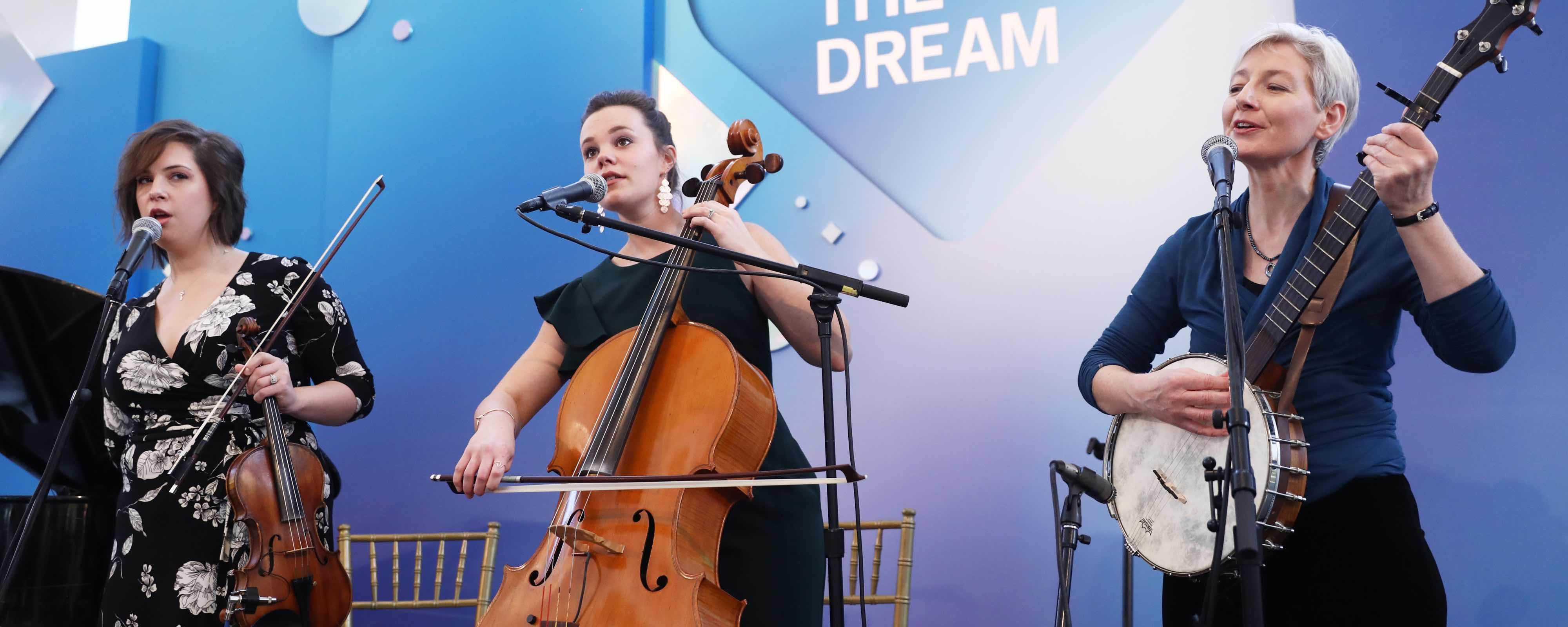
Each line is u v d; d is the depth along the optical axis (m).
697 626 1.61
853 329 3.32
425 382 3.64
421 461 3.59
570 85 3.68
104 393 2.54
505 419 2.00
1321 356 1.89
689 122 3.56
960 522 3.15
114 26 4.39
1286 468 1.76
